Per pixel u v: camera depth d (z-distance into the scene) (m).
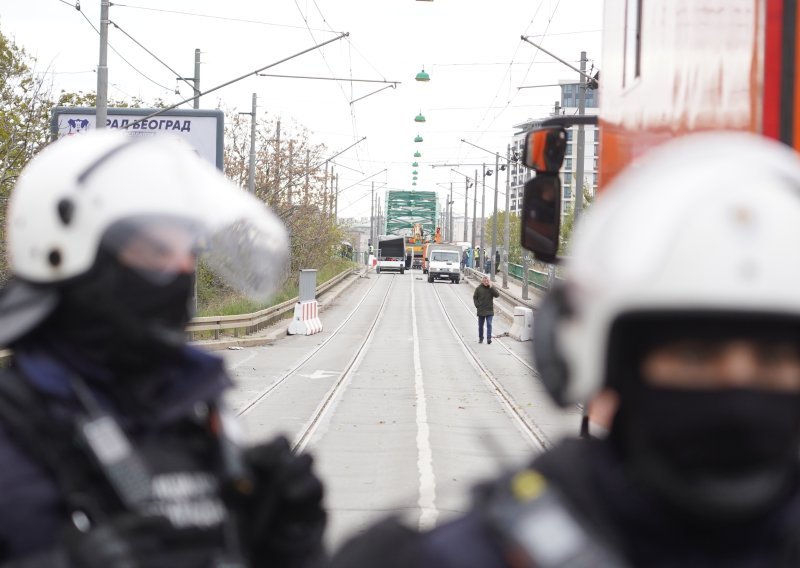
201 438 3.02
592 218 2.05
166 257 2.88
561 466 1.93
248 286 3.36
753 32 4.04
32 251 2.90
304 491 3.04
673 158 1.93
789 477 1.88
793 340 1.78
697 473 1.81
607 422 1.98
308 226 61.44
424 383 25.58
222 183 3.14
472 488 2.11
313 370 28.41
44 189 2.91
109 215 2.85
